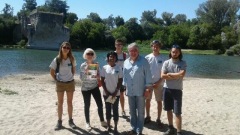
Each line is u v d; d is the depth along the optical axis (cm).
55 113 1014
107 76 802
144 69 772
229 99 1370
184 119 977
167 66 783
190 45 10712
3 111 1020
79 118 955
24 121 912
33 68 3241
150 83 770
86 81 825
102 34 10781
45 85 1834
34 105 1134
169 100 789
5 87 1611
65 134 805
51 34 9825
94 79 823
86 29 10569
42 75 2556
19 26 10150
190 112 1076
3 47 8881
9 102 1169
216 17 11400
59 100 838
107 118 820
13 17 12556
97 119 945
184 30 11294
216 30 10956
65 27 10006
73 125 855
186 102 1273
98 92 841
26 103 1166
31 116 970
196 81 2309
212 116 1022
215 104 1239
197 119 980
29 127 857
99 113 857
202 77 2958
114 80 800
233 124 930
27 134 800
